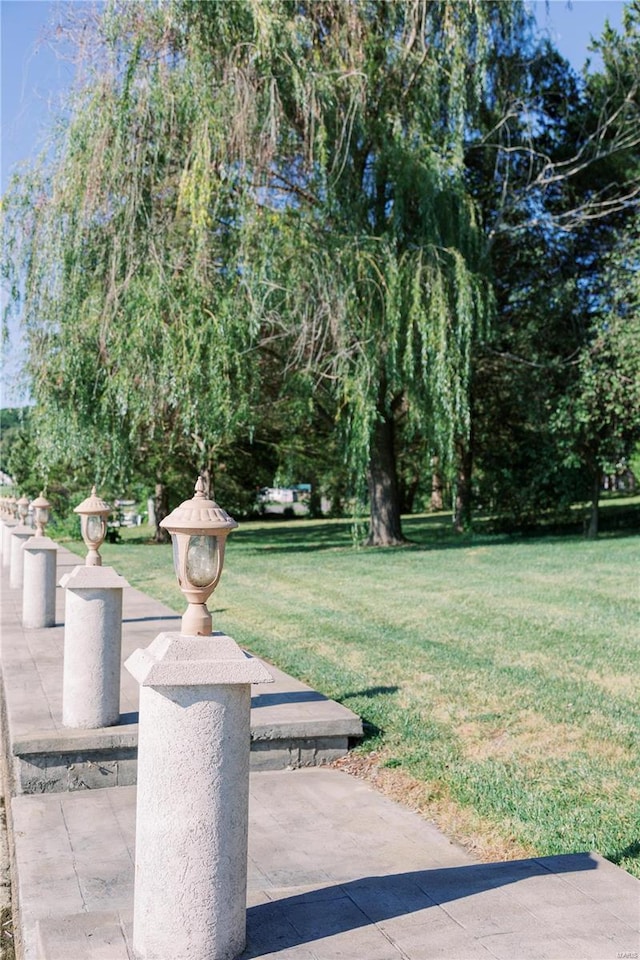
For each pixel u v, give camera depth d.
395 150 17.20
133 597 12.87
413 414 17.73
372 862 4.25
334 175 16.78
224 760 2.94
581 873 3.61
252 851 4.41
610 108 21.33
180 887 2.87
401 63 17.48
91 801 5.19
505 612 10.59
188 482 29.12
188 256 16.53
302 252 16.27
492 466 23.78
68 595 5.75
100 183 15.95
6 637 9.55
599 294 21.14
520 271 22.08
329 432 23.78
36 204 16.92
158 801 2.92
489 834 4.51
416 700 6.83
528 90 20.22
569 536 22.12
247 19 15.97
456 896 3.38
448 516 36.34
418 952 2.92
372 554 18.77
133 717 5.98
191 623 3.15
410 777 5.41
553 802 4.76
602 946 2.94
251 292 15.80
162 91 15.77
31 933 3.43
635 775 5.08
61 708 6.25
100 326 16.61
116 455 18.31
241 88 15.52
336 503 46.59
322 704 6.36
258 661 3.01
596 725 5.98
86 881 3.99
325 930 3.10
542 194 21.25
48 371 17.45
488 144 20.09
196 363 15.98
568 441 20.28
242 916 2.98
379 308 16.88
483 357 21.50
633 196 21.02
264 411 21.53
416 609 11.20
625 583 12.48
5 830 5.18
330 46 16.94
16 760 5.38
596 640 8.77
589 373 19.31
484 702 6.68
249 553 21.00
